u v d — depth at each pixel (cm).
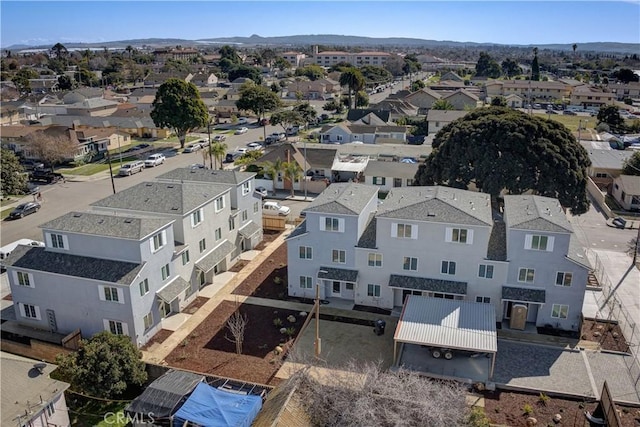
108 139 10494
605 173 8194
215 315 4341
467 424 2784
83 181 8412
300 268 4572
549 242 3912
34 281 4038
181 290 4222
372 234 4469
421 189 4781
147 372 3494
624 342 3894
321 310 4406
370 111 12775
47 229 4028
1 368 2992
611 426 2922
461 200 4469
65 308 4009
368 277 4416
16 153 9681
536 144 5772
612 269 5172
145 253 3891
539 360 3691
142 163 9006
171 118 10238
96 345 3312
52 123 11738
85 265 3919
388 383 2912
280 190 8044
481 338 3522
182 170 5603
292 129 12912
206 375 3378
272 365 3656
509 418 3109
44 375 2998
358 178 8269
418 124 12562
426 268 4256
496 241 4259
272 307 4472
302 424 2733
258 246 5778
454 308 3875
